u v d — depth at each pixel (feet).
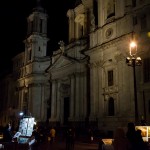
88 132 98.17
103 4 113.19
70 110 129.90
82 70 127.54
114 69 101.96
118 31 100.73
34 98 162.61
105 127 100.07
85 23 137.08
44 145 80.12
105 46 105.29
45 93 160.86
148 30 87.45
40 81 164.45
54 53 158.40
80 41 131.95
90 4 135.54
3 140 42.04
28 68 174.70
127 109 90.27
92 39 115.55
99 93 107.34
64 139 105.60
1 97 228.22
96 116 106.52
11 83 210.79
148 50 87.04
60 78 146.20
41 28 177.37
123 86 93.66
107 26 107.14
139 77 88.48
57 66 149.48
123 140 27.63
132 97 88.43
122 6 101.24
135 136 27.20
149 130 40.01
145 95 86.02
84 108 122.11
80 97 125.80
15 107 188.34
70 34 147.13
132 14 93.86
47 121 153.89
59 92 146.20
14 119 183.73
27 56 179.93
